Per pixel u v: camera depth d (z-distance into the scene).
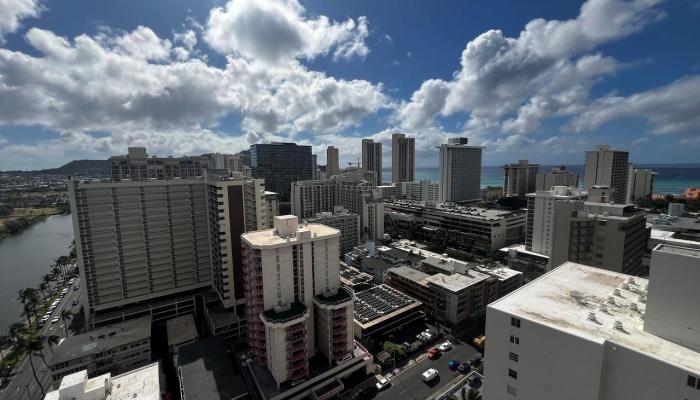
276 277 85.62
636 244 123.94
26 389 99.12
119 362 100.00
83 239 118.75
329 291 93.50
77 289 174.62
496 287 133.38
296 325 82.94
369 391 86.75
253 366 89.19
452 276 132.00
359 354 94.75
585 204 135.88
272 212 189.75
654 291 39.56
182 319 123.25
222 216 122.56
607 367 37.53
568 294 50.44
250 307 92.12
